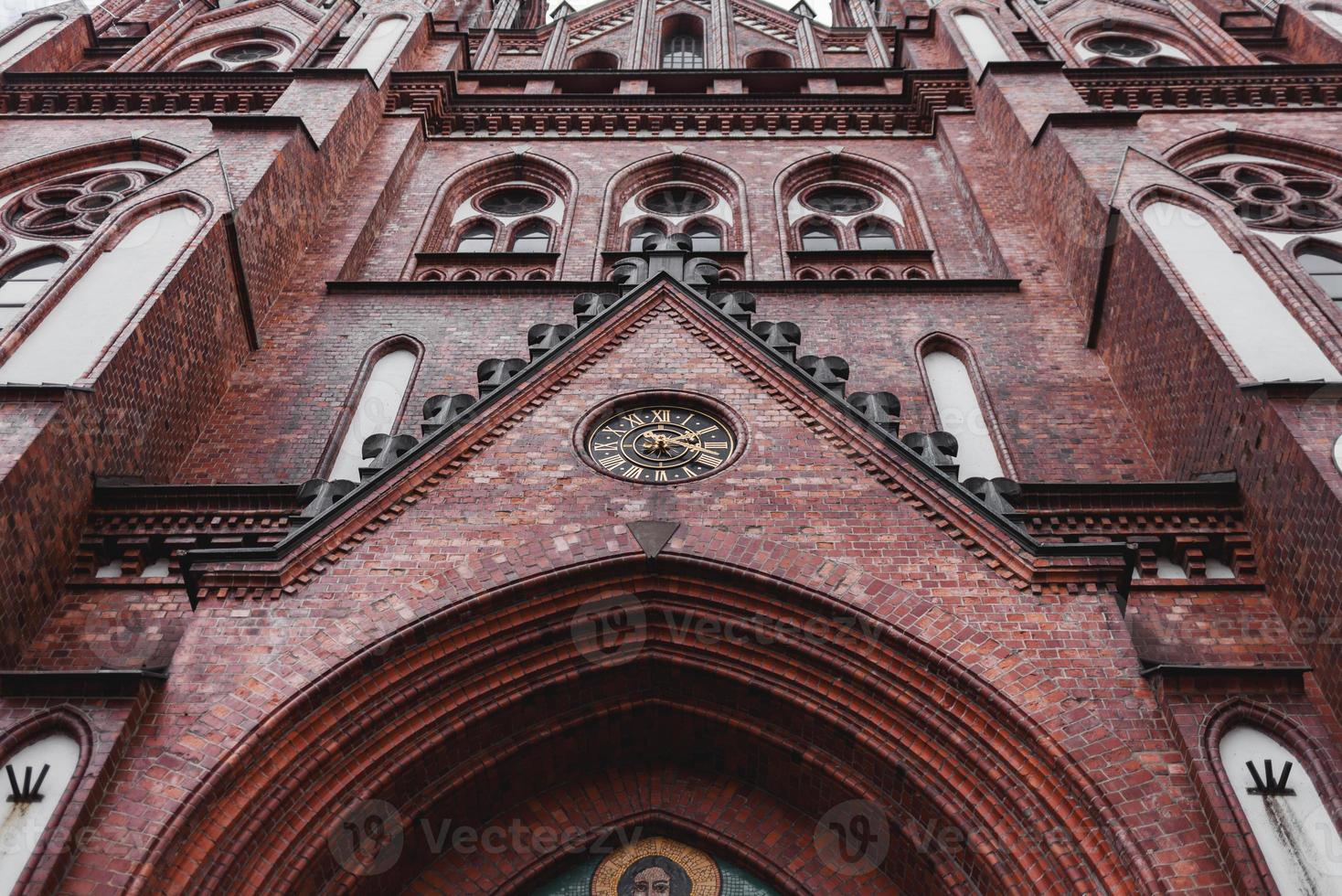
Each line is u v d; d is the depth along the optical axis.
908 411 15.58
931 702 10.00
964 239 20.84
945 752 9.88
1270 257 14.59
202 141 22.84
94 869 8.24
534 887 10.61
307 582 10.40
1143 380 15.02
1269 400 11.96
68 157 22.36
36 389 11.93
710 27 32.97
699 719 11.07
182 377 14.59
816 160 23.75
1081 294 17.41
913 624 10.17
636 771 11.40
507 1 37.03
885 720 10.22
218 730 9.19
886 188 23.25
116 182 21.61
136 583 12.03
